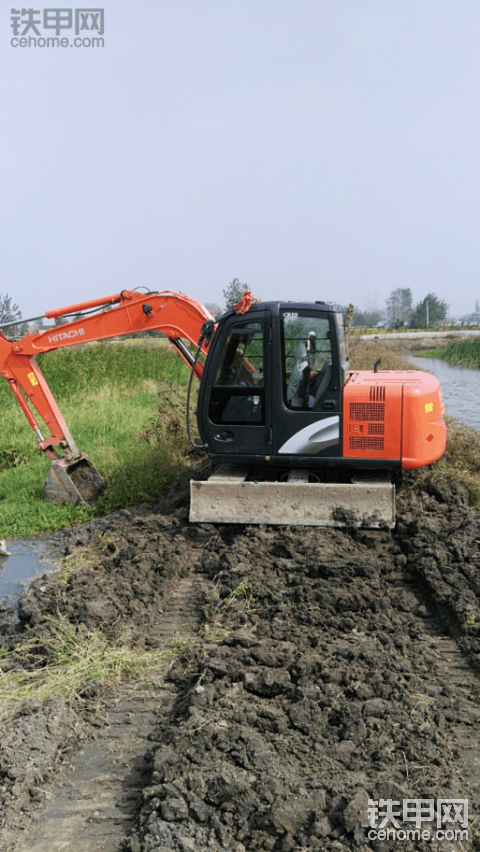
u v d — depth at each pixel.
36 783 4.14
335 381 7.66
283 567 6.75
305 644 5.45
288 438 7.87
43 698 4.91
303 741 4.28
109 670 5.31
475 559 6.79
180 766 4.00
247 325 7.79
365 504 7.53
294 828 3.58
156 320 8.92
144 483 9.92
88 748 4.49
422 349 42.97
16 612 6.45
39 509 9.34
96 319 9.07
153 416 14.38
